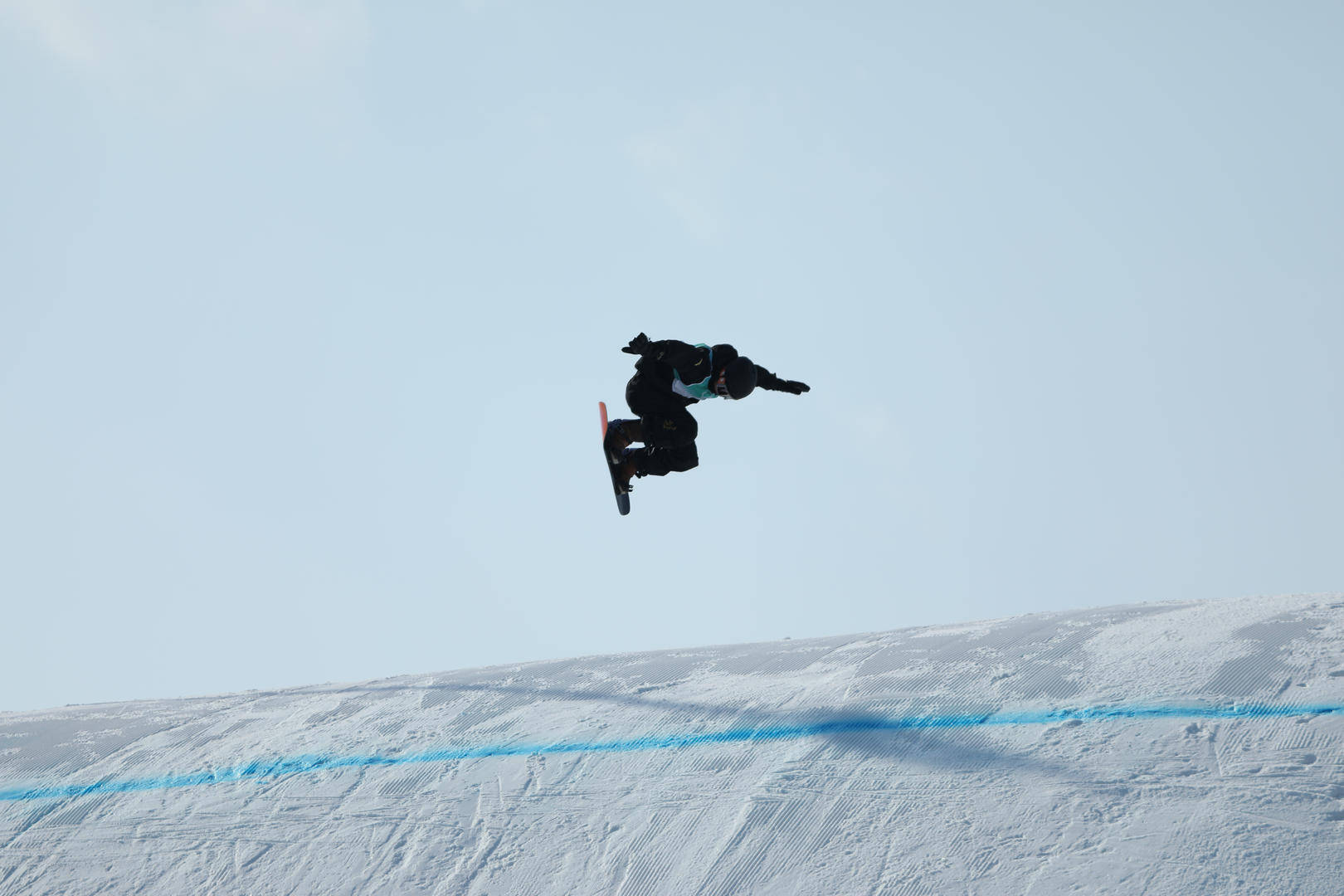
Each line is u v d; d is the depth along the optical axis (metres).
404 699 36.84
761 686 32.91
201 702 41.44
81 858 27.55
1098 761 24.81
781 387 29.48
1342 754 23.56
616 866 24.38
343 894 24.77
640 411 29.62
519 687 36.41
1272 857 20.88
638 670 36.78
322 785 29.97
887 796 24.95
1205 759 24.22
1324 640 28.88
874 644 36.06
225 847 27.28
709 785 26.86
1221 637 30.34
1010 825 23.16
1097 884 20.95
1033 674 29.84
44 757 34.41
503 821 26.75
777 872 23.20
